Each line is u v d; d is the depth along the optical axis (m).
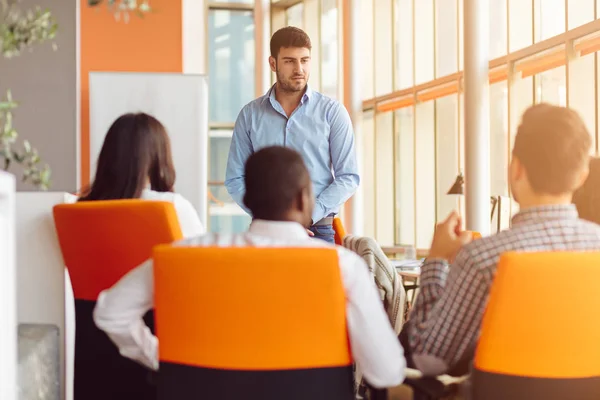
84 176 10.55
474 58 8.96
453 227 2.09
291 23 14.12
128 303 1.99
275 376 1.75
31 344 2.51
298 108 3.95
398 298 3.91
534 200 1.93
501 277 1.71
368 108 12.65
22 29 2.58
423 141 11.28
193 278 1.76
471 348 1.94
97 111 8.91
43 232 3.22
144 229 2.64
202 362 1.79
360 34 12.62
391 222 12.43
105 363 2.79
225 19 14.09
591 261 1.71
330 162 3.99
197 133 8.93
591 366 1.75
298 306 1.74
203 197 8.87
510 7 9.03
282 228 1.91
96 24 10.98
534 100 8.80
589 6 7.65
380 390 1.98
